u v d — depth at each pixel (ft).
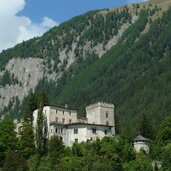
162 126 630.33
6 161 521.24
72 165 509.35
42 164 534.78
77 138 582.35
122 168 518.37
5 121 592.19
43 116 586.86
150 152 572.51
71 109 613.93
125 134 645.10
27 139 574.97
